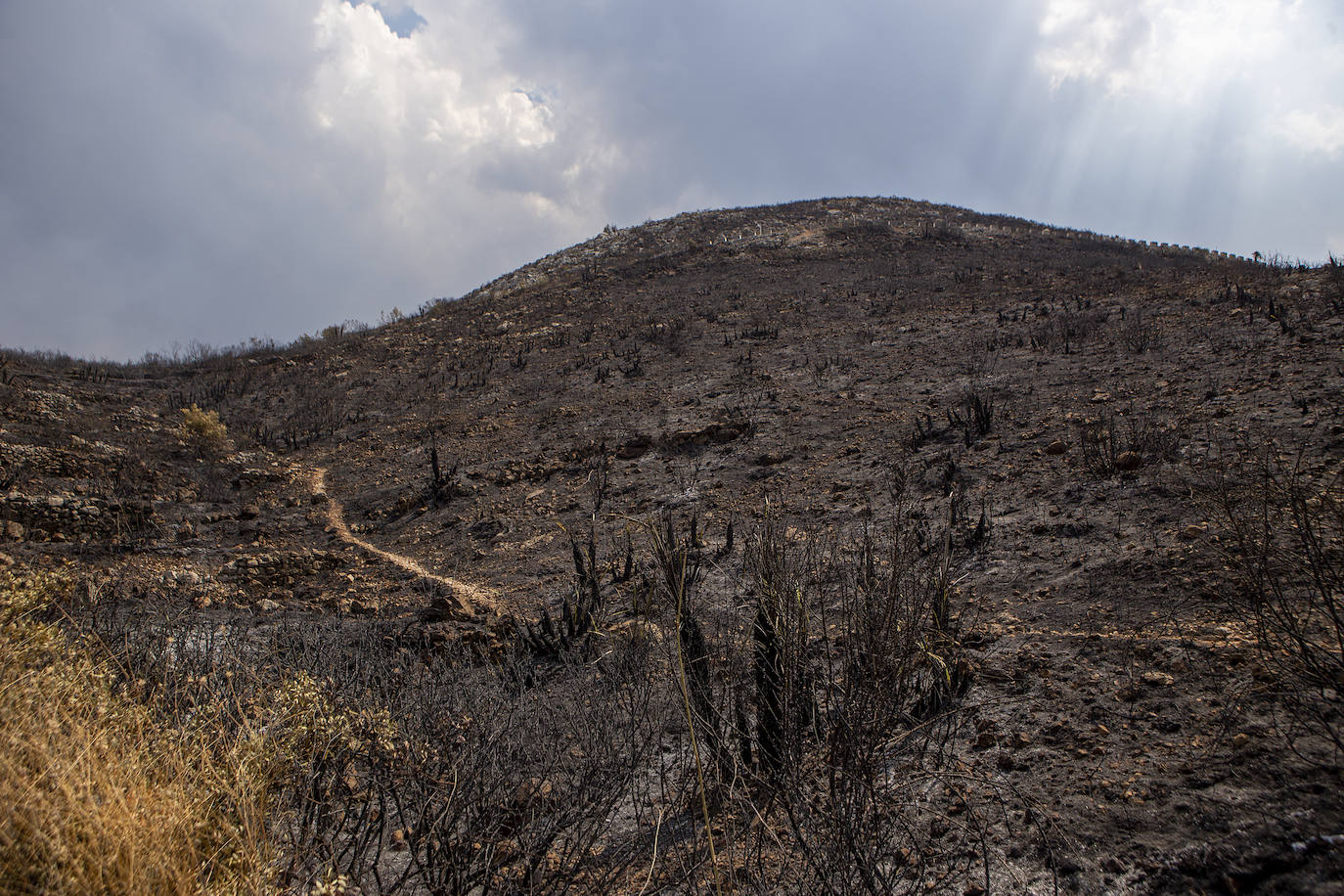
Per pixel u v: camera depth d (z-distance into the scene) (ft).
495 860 9.44
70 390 60.49
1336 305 34.73
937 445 30.50
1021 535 20.22
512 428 49.37
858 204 148.97
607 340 71.56
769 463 33.68
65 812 6.64
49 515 31.89
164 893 6.71
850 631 10.79
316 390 68.39
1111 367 34.96
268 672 13.80
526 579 26.45
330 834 10.01
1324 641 10.81
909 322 57.72
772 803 9.68
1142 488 20.88
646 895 8.89
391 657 17.07
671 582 12.71
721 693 12.20
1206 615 13.38
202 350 92.84
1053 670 13.32
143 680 11.16
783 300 76.23
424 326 95.30
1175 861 8.28
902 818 9.84
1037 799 10.00
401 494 40.57
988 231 118.73
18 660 8.42
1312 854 7.64
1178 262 75.25
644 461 37.93
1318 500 13.69
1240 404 25.26
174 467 45.47
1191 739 10.28
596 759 11.03
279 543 34.53
